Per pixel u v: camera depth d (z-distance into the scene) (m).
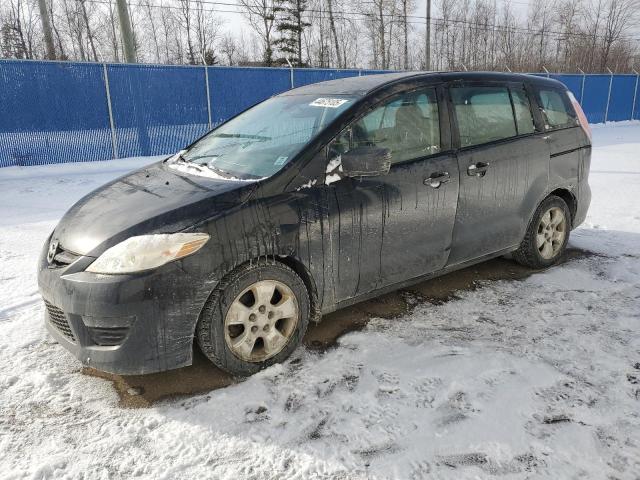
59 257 2.66
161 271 2.44
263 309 2.78
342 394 2.61
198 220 2.56
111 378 2.80
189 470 2.13
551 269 4.35
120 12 13.29
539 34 40.59
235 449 2.25
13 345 3.14
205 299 2.56
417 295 3.86
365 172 2.82
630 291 3.86
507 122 3.91
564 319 3.42
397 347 3.08
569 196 4.48
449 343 3.11
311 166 2.89
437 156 3.41
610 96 20.70
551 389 2.61
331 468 2.12
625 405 2.48
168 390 2.69
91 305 2.41
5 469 2.14
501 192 3.77
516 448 2.20
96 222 2.71
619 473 2.05
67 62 10.23
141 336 2.45
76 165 10.51
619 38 40.00
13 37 32.28
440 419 2.40
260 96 13.00
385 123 3.24
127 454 2.23
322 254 2.93
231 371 2.73
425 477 2.06
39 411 2.53
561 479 2.03
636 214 6.07
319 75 13.84
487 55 41.25
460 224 3.56
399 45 37.75
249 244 2.64
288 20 34.62
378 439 2.28
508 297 3.80
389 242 3.20
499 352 2.99
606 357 2.91
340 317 3.51
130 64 10.96
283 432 2.35
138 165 10.70
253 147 3.27
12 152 10.02
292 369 2.85
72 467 2.15
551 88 4.36
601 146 13.30
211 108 12.27
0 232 5.66
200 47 36.19
